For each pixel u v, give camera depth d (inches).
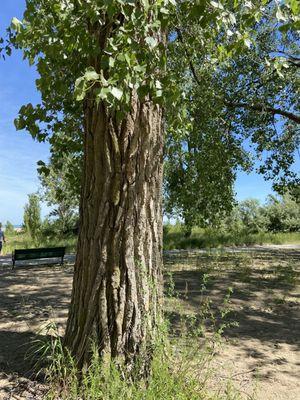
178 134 192.9
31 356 173.9
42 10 152.7
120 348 146.7
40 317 250.1
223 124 546.0
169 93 123.0
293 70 560.7
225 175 532.7
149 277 151.6
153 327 152.9
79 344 150.0
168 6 134.0
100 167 150.1
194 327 221.5
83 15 128.2
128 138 149.1
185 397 125.3
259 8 132.3
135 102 149.1
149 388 125.9
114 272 148.6
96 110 149.1
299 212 1533.0
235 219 1422.2
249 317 268.5
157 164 158.7
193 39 183.2
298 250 896.3
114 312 148.3
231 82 547.2
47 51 158.7
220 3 123.0
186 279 409.1
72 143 253.9
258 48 508.4
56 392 137.5
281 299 319.6
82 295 153.3
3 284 389.7
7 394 143.0
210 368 161.5
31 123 193.3
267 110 569.3
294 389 163.3
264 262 585.0
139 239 152.7
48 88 198.4
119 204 149.3
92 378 128.6
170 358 146.1
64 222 1243.8
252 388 160.7
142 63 114.3
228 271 468.4
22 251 547.5
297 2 120.6
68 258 698.2
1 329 221.6
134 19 111.7
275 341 221.3
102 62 111.7
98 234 150.6
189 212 541.6
